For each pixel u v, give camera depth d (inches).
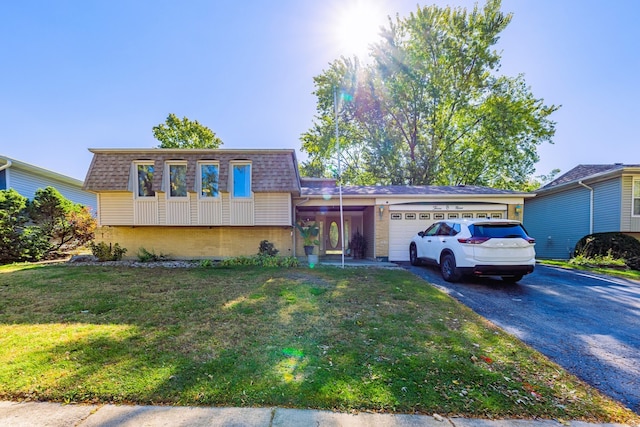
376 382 110.9
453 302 221.8
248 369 119.6
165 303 211.5
